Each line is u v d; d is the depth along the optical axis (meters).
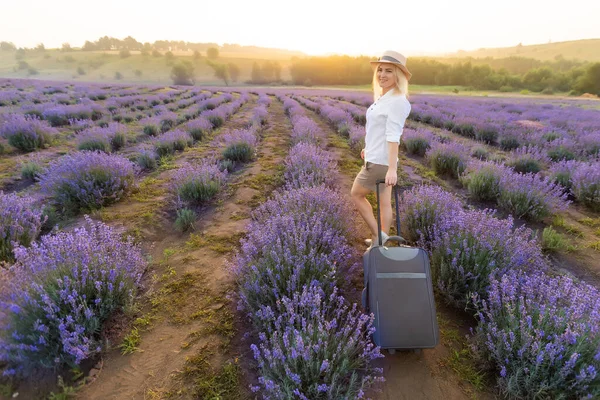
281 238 3.33
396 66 2.94
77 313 2.43
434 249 3.47
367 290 2.67
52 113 13.11
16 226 3.66
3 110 14.08
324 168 6.33
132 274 3.12
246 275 3.01
